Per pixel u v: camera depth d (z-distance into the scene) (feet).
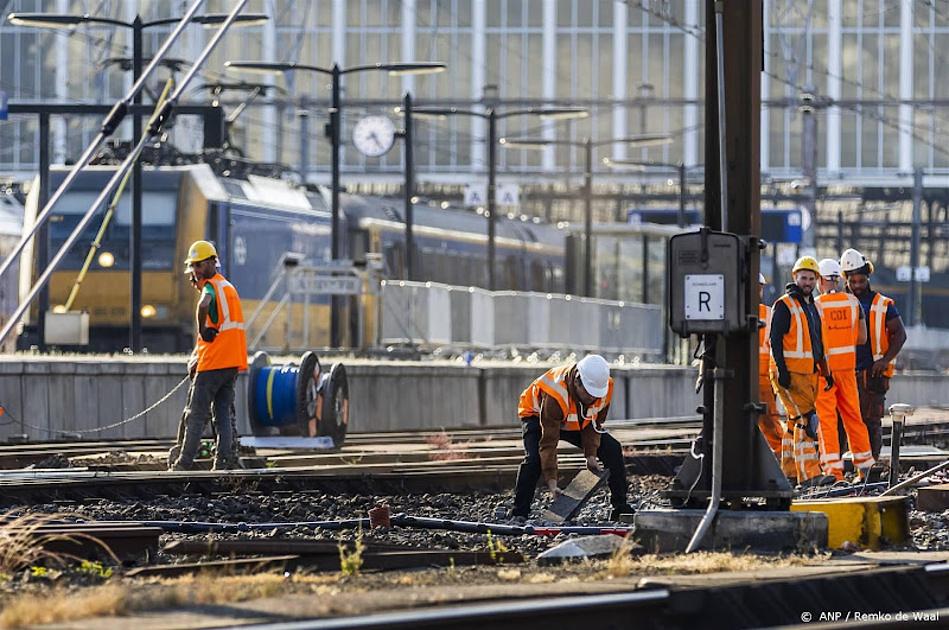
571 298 541.34
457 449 249.96
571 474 193.47
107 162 426.10
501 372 386.32
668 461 221.05
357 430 325.42
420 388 350.64
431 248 549.54
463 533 137.18
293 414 233.35
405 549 114.21
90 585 100.27
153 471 196.44
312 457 217.77
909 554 114.62
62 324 362.74
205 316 190.80
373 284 409.49
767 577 93.66
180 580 96.22
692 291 117.70
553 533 133.39
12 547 107.55
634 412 419.74
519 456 237.25
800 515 115.85
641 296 612.29
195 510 152.97
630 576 97.45
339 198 501.15
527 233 624.18
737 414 119.75
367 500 168.55
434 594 84.84
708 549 116.57
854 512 123.24
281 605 80.84
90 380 279.49
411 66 458.09
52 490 157.99
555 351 529.45
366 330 461.37
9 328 227.20
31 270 409.69
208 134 355.77
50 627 75.66
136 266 382.63
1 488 154.81
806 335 181.68
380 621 74.84
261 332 407.85
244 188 444.55
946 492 155.74
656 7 370.73
